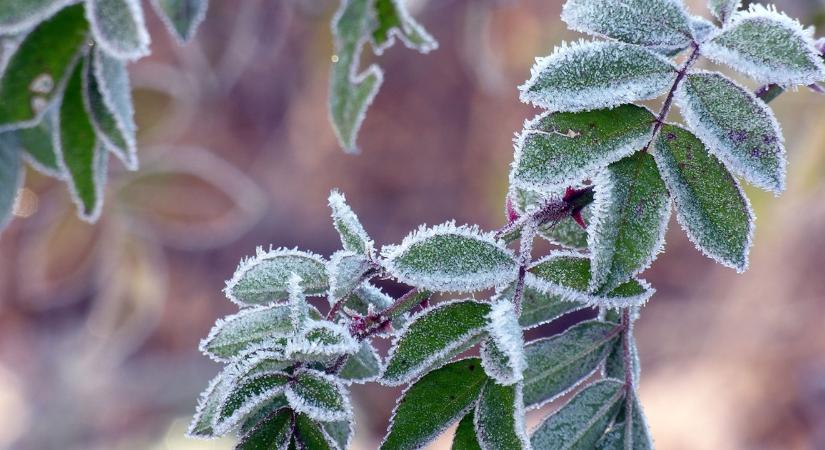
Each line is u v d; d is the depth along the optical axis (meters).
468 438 0.49
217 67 0.92
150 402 1.60
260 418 0.50
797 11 0.71
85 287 0.86
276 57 1.49
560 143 0.49
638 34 0.50
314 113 1.67
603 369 0.53
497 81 1.01
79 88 0.55
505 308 0.49
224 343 0.50
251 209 0.86
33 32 0.54
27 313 1.46
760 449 1.67
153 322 0.97
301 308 0.50
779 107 0.86
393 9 0.60
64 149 0.55
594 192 0.50
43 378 1.50
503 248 0.50
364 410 1.65
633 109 0.49
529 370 0.52
